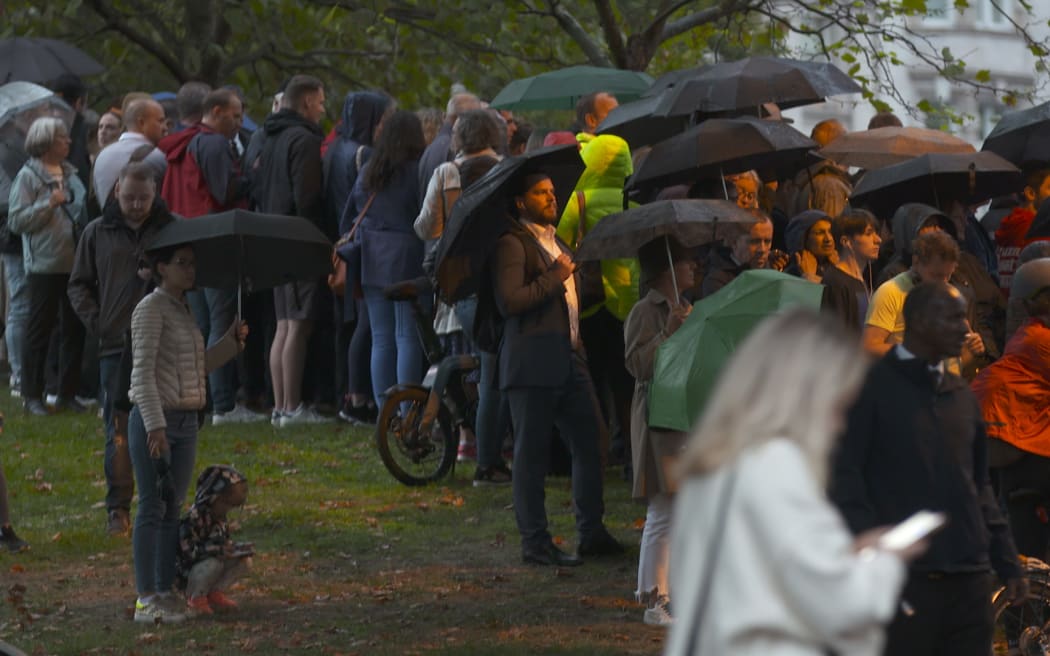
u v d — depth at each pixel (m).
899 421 10.67
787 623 7.21
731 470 7.43
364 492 23.27
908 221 18.66
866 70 72.56
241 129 29.44
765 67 22.11
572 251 21.08
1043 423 15.06
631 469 23.41
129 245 20.52
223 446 25.86
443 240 18.44
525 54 43.78
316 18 44.28
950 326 10.80
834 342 7.55
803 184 24.61
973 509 10.84
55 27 45.72
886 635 10.81
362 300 26.61
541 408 18.73
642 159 21.64
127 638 16.12
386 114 26.64
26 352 29.16
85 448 26.39
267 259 17.75
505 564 19.22
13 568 19.28
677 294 16.94
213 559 16.98
